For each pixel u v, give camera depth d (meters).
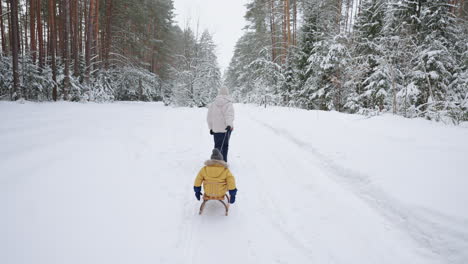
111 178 3.54
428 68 9.46
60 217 2.39
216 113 4.59
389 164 3.92
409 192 3.04
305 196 3.68
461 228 2.30
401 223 2.73
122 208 2.84
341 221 2.99
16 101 12.62
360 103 13.06
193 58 23.67
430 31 9.95
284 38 19.16
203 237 2.70
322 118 9.08
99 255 2.02
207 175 3.09
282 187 4.02
